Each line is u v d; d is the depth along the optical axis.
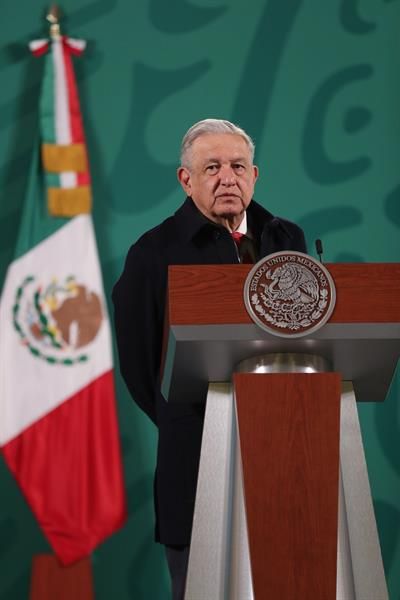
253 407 6.84
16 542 17.16
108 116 19.38
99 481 17.27
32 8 19.78
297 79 19.62
